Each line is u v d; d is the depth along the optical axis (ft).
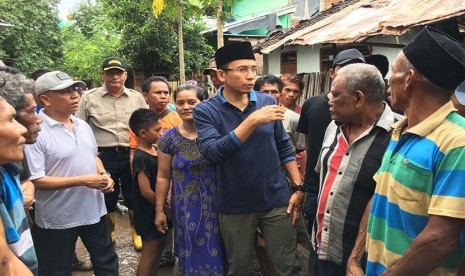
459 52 4.61
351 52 9.86
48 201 8.67
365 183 6.57
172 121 13.50
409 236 4.86
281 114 7.22
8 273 4.53
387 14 15.98
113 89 14.88
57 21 59.36
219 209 8.73
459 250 4.79
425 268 4.53
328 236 6.99
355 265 6.21
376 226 5.42
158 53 38.88
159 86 13.43
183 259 9.75
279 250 8.63
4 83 6.20
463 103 7.04
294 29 31.65
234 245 8.64
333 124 7.70
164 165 10.11
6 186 5.39
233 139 7.30
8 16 51.67
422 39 4.70
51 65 57.57
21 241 5.56
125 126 14.78
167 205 10.87
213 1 23.61
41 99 8.73
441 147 4.52
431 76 4.62
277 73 34.19
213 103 8.61
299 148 12.63
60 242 8.85
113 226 14.30
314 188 9.71
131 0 38.52
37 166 8.18
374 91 6.45
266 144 8.45
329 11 31.14
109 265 9.57
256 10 58.44
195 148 9.50
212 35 45.78
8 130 4.95
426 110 4.77
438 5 14.01
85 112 14.76
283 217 8.61
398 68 4.97
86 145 9.28
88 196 9.07
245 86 8.17
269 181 8.49
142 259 10.82
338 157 7.04
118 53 40.47
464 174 4.33
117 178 14.38
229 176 8.42
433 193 4.56
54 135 8.66
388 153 5.34
